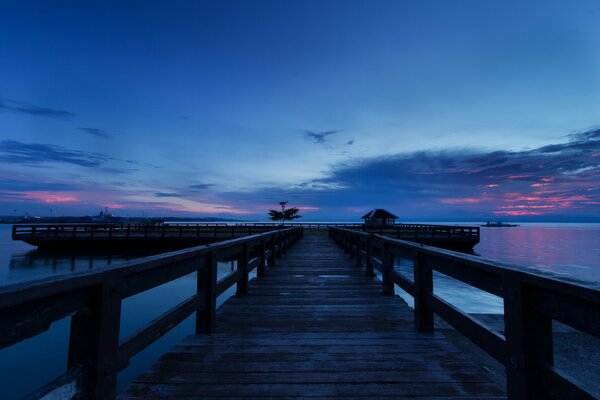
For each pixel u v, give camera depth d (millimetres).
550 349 1652
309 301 5258
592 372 3799
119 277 1863
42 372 5617
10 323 1191
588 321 1309
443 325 4883
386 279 5605
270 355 3006
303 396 2299
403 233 29719
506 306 1847
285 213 69875
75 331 1675
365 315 4461
